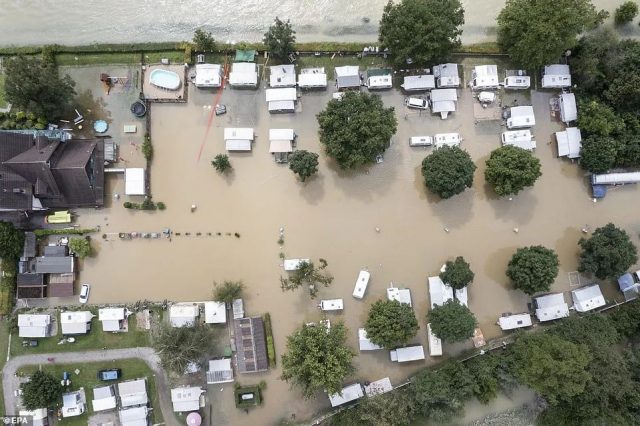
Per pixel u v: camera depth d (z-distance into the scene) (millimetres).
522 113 59906
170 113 60844
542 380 52406
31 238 58406
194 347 55406
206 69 59438
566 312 59219
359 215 61000
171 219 60375
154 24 61594
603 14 59000
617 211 61094
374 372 59938
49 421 58969
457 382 56688
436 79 60719
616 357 53656
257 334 58875
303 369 52469
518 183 57156
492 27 61812
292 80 59406
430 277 59562
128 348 59281
